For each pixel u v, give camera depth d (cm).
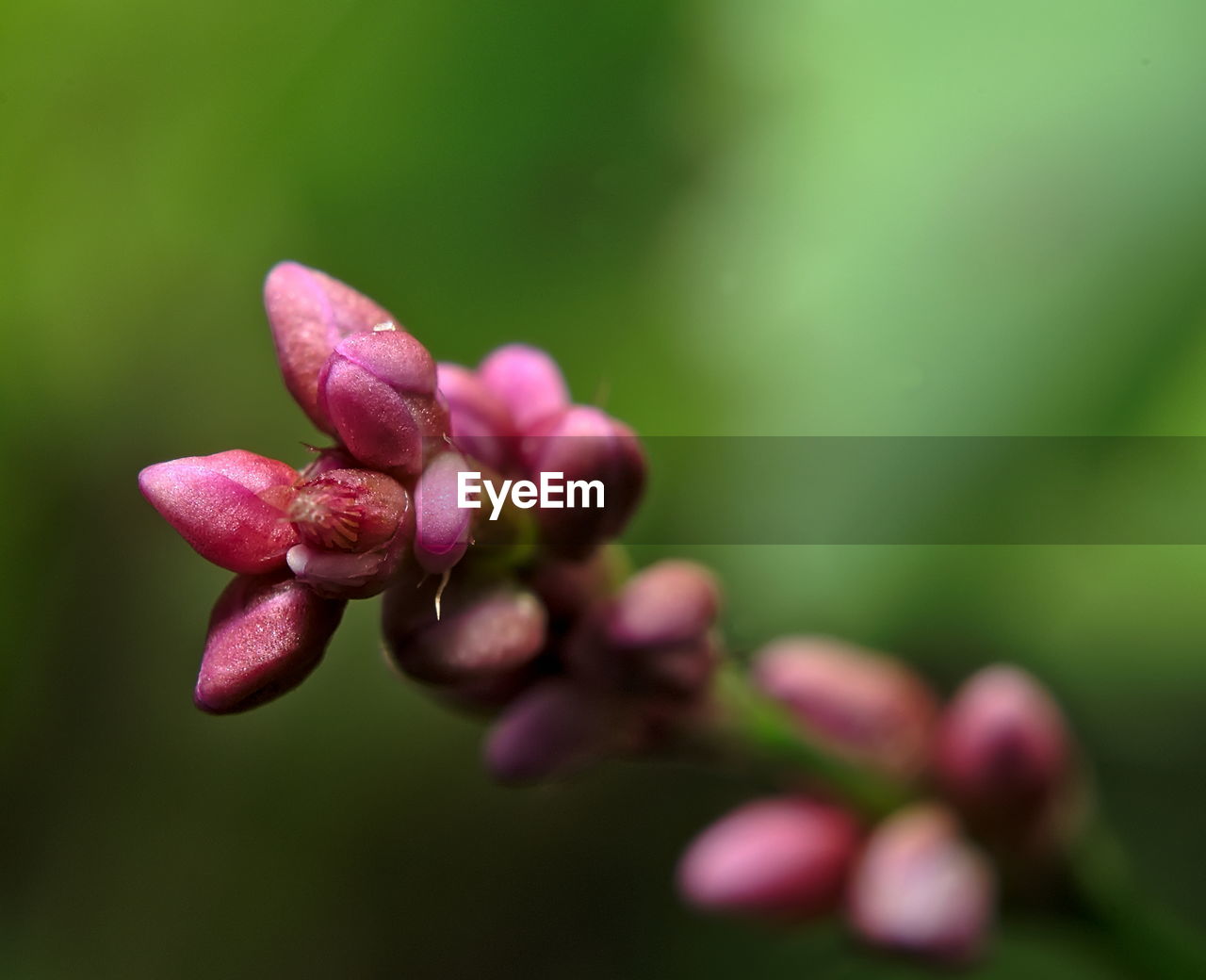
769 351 6
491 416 5
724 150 7
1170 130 6
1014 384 6
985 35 6
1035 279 6
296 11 7
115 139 7
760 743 6
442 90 7
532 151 7
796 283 6
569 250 7
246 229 7
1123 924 6
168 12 7
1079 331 6
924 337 6
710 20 7
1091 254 6
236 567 5
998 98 6
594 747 5
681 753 6
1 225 7
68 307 7
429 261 7
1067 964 7
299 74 7
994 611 7
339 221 7
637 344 7
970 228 6
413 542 5
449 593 5
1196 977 6
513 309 7
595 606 5
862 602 6
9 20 7
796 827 6
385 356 5
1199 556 7
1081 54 6
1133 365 6
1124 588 7
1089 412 6
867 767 6
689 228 7
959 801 6
